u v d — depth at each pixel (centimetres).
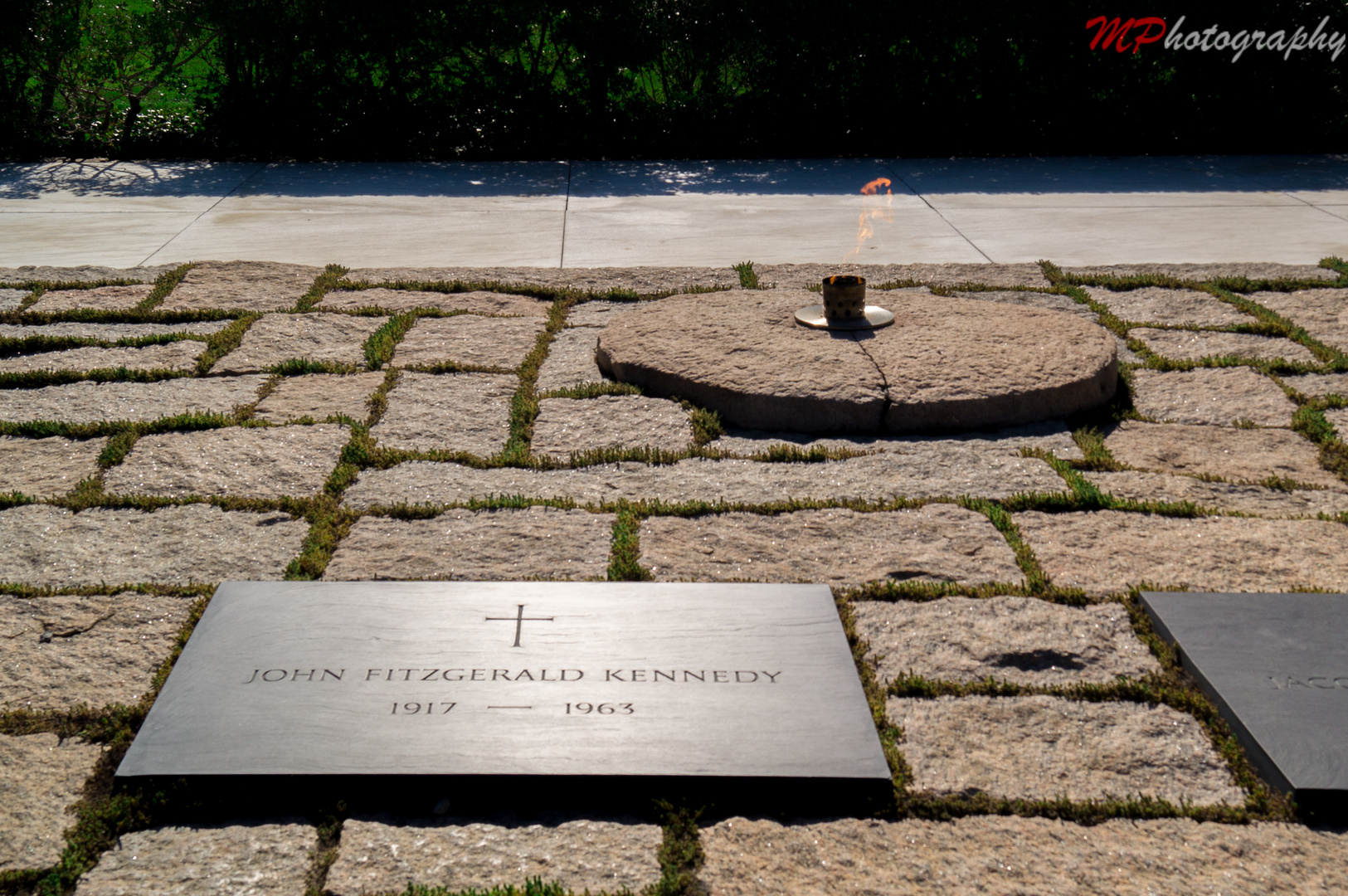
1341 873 227
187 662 277
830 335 510
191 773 242
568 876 227
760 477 405
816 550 352
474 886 224
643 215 834
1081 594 323
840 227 793
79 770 254
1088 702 279
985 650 299
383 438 438
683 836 237
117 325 564
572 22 1035
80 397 471
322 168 1009
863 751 251
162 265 678
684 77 1103
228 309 591
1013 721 272
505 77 1068
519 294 629
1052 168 1008
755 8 1041
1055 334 504
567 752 247
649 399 473
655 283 647
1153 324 578
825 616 301
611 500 388
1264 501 388
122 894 221
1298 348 537
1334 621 300
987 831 238
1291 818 241
